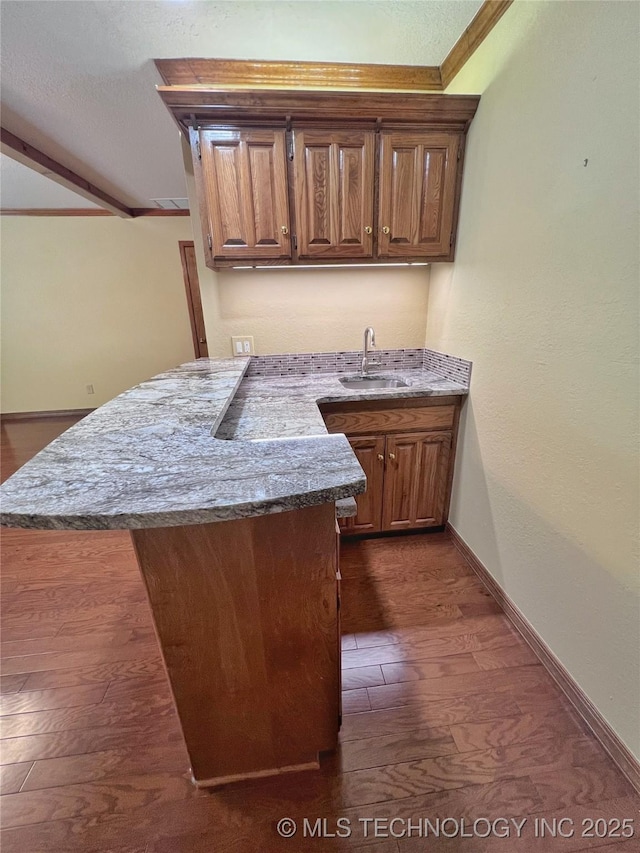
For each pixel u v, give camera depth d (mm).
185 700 967
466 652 1501
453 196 1817
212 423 1044
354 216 1785
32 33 1429
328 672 1004
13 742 1226
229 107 1567
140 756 1180
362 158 1713
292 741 1079
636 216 945
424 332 2350
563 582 1314
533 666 1438
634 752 1081
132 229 4332
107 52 1552
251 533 824
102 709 1321
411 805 1051
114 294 4516
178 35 1467
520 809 1037
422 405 1983
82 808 1062
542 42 1227
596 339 1098
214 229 1739
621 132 971
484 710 1283
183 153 1896
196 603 863
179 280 4551
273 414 1572
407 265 2219
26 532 2447
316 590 907
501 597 1713
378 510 2154
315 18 1402
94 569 2082
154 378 1635
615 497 1075
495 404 1666
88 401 4828
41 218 4184
